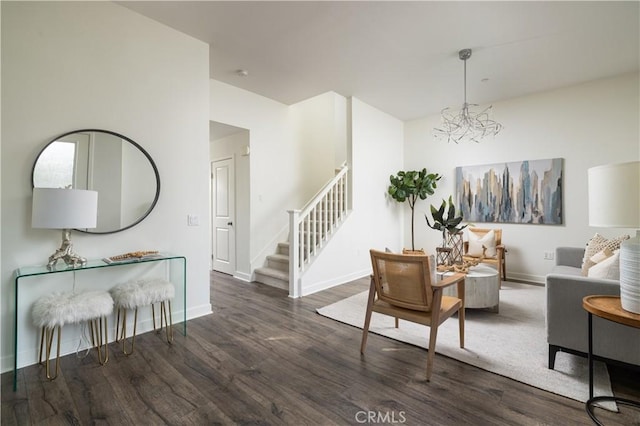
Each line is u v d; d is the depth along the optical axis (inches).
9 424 61.5
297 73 150.9
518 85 164.2
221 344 97.8
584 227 163.0
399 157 227.9
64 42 90.8
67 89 91.3
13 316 83.0
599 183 61.0
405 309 85.9
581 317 76.6
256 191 184.1
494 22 108.3
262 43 123.5
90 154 95.6
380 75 151.8
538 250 176.6
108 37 99.2
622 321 57.1
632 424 60.7
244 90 173.8
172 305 116.0
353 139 185.3
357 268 190.1
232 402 68.6
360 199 192.1
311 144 218.8
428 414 64.4
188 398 70.0
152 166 109.3
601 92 157.3
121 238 103.0
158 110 111.2
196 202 122.3
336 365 84.6
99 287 98.8
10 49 82.3
